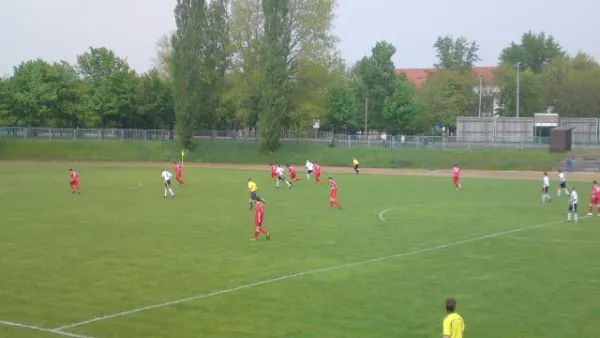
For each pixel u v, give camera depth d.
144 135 94.69
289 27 84.38
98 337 14.59
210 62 90.88
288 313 16.44
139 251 24.36
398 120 101.19
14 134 91.56
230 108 92.38
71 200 41.19
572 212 33.19
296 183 55.75
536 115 84.44
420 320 15.84
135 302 17.41
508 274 20.83
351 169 75.88
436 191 49.03
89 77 98.88
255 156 85.00
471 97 117.75
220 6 91.94
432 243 26.36
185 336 14.65
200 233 28.61
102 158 87.31
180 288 18.88
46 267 21.56
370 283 19.56
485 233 28.94
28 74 94.75
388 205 39.59
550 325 15.49
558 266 22.03
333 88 99.31
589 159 72.75
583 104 106.75
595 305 17.19
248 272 20.95
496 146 80.75
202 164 82.88
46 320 15.83
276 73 83.19
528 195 46.22
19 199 41.59
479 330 15.12
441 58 138.62
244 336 14.66
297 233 28.72
